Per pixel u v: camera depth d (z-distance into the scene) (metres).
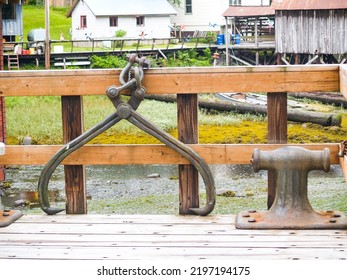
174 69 7.02
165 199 14.90
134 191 16.33
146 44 60.81
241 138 24.56
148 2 61.56
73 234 6.54
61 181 17.80
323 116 26.83
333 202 13.03
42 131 25.78
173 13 62.00
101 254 5.99
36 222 6.92
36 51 50.81
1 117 20.42
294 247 6.07
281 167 6.67
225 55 55.97
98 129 6.97
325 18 45.31
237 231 6.53
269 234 6.43
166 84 7.03
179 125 7.10
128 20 61.09
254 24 58.16
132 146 7.08
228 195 15.05
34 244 6.27
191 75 7.01
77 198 7.24
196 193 7.13
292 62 51.59
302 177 6.67
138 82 6.87
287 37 47.44
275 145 7.03
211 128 26.50
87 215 7.14
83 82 7.09
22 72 7.11
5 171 19.30
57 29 71.75
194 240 6.30
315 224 6.56
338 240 6.23
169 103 32.34
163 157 7.07
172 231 6.57
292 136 24.95
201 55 56.69
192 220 6.91
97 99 32.19
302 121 27.19
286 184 6.68
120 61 50.47
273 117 7.07
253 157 6.69
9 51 51.41
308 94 34.19
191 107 7.08
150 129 6.95
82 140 7.00
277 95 7.04
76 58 51.22
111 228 6.69
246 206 13.40
